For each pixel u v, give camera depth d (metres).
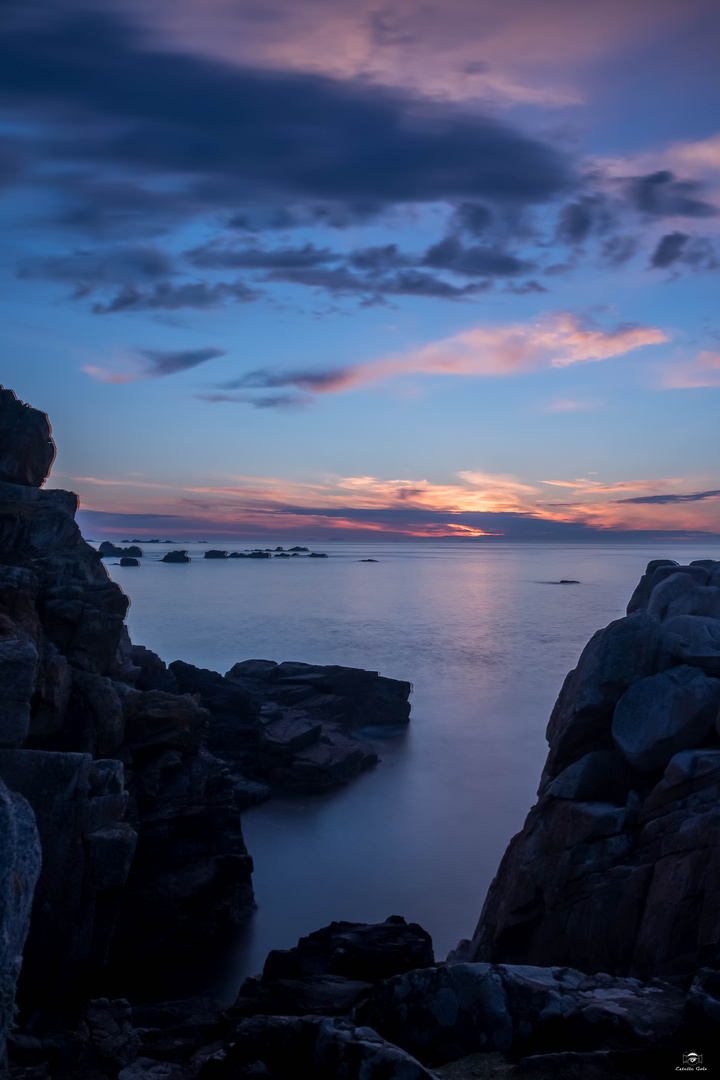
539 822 15.23
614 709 15.42
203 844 23.91
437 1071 7.73
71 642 21.58
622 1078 7.01
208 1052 11.16
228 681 46.94
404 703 55.88
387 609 145.12
